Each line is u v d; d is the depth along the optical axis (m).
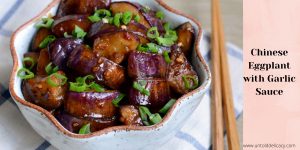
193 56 0.55
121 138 0.48
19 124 0.57
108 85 0.50
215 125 0.60
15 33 0.54
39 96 0.49
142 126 0.47
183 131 0.59
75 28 0.52
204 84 0.51
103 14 0.54
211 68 0.65
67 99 0.49
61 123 0.49
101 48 0.50
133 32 0.51
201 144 0.59
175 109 0.48
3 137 0.56
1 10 0.66
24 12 0.66
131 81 0.50
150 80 0.49
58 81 0.49
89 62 0.49
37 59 0.53
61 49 0.51
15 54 0.52
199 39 0.55
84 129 0.48
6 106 0.59
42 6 0.67
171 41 0.53
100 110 0.48
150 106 0.49
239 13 0.75
